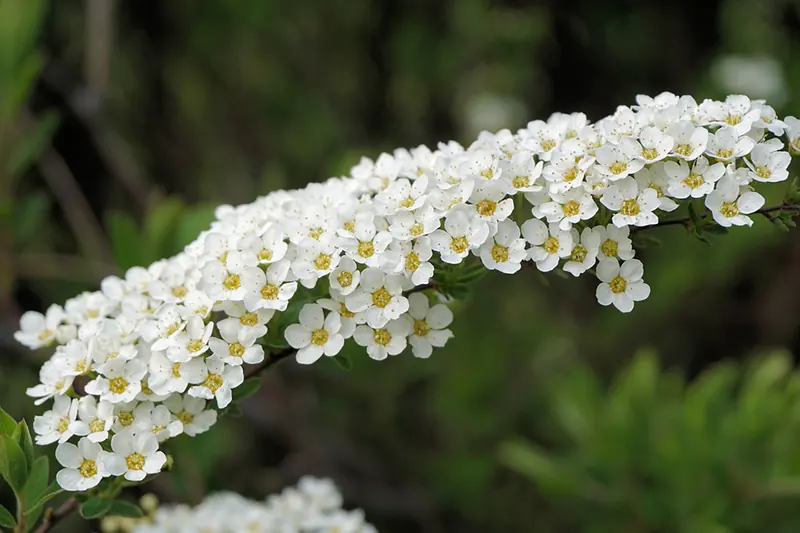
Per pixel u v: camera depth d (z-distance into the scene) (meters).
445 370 0.61
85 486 0.36
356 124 0.73
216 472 0.58
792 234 0.68
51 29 0.60
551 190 0.36
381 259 0.36
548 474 0.49
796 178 0.36
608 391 0.61
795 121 0.37
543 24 0.71
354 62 0.73
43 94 0.58
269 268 0.36
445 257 0.36
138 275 0.38
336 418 0.60
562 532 0.58
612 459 0.48
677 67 0.72
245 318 0.36
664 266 0.62
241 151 0.70
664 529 0.48
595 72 0.73
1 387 0.54
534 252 0.36
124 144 0.61
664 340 0.68
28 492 0.36
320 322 0.37
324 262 0.36
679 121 0.36
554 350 0.63
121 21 0.63
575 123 0.37
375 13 0.71
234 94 0.69
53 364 0.37
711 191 0.36
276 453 0.64
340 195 0.38
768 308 0.69
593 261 0.36
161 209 0.45
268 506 0.47
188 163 0.68
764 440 0.47
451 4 0.72
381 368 0.58
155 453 0.36
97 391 0.36
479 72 0.77
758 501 0.47
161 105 0.67
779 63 0.67
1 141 0.47
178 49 0.66
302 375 0.58
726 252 0.60
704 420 0.48
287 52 0.70
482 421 0.61
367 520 0.61
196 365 0.36
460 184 0.36
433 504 0.60
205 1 0.65
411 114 0.76
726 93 0.66
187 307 0.37
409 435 0.64
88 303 0.38
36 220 0.48
